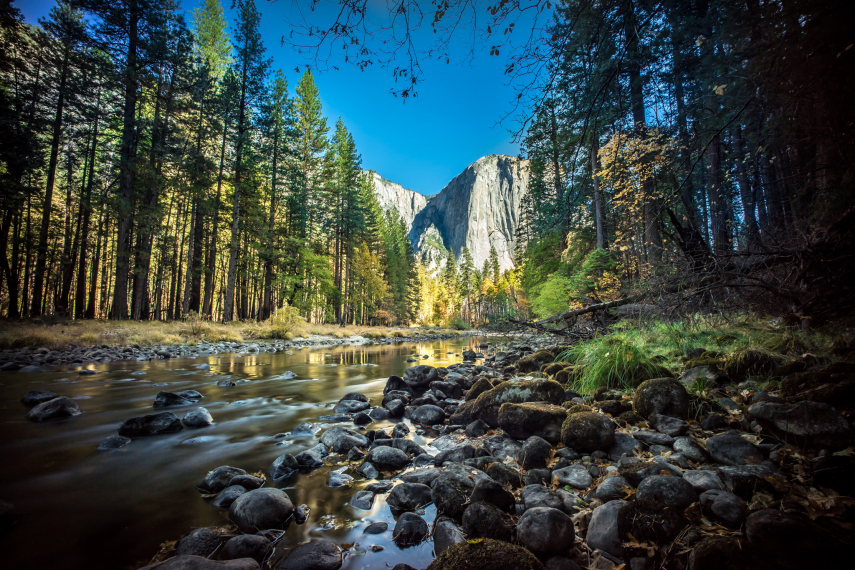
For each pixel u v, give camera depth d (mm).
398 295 49844
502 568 1614
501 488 2369
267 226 27203
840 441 2182
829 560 1304
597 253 12367
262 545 2102
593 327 8422
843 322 4355
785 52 3234
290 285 27047
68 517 2506
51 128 19656
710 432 3107
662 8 3014
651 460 2729
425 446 4051
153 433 4316
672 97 4156
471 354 12789
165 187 21328
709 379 4125
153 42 18844
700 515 1882
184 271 32250
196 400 5988
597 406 4184
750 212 7148
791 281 4754
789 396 3062
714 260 4918
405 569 1940
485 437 4078
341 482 3084
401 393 6332
